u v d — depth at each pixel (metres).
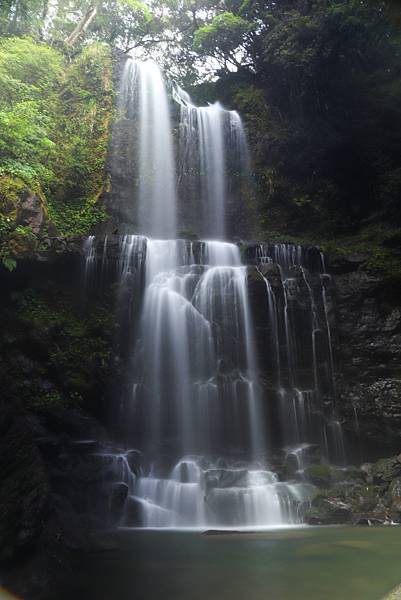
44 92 19.98
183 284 14.98
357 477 12.45
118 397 13.65
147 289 15.01
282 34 21.72
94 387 13.33
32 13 22.44
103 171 19.19
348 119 22.97
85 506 10.10
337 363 15.95
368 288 16.56
